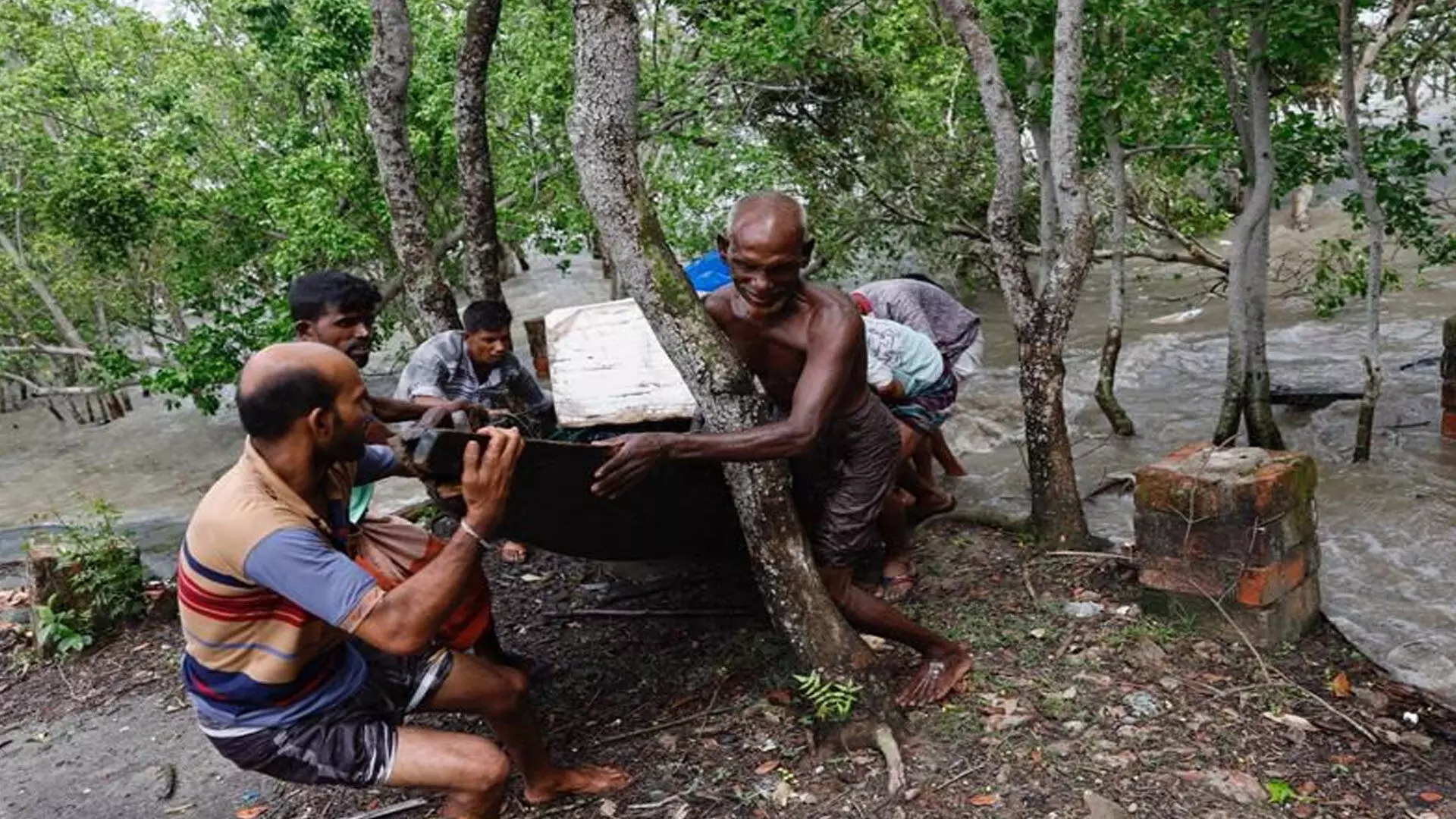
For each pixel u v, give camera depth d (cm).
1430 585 489
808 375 340
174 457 1119
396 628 274
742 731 393
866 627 395
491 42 590
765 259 327
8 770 448
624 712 422
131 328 1231
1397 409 755
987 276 1288
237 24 960
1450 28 702
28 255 1128
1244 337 674
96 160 928
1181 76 725
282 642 287
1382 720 384
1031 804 337
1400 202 710
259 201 938
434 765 300
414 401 454
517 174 922
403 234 602
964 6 512
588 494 376
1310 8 606
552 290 1653
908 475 543
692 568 546
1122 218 760
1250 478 424
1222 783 343
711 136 920
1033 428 533
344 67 878
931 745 369
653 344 495
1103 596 479
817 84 885
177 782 423
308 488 292
